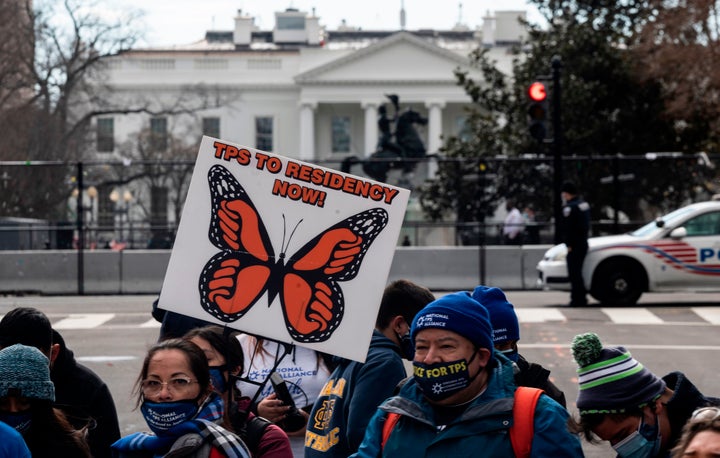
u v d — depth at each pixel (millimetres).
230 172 4742
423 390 3732
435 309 3732
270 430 4441
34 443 4285
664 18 36844
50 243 27000
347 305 4664
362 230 4688
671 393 3936
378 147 41094
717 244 18609
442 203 26266
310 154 84938
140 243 27734
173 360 3963
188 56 86938
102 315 18453
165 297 4684
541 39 39312
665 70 37125
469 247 25016
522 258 24859
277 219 4719
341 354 4641
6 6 47156
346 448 4836
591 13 39656
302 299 4676
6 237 26391
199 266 4703
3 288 24891
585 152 37562
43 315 5078
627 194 25422
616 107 38875
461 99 82688
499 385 3760
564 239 18719
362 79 83375
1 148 46125
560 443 3635
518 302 20203
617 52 38375
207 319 4672
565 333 15172
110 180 28797
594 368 3887
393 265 25047
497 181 26031
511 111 39344
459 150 38562
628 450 3906
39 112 49094
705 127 38688
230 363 4629
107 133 67000
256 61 87875
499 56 82000
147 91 85500
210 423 3979
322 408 4949
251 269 4695
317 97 84438
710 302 19531
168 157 64312
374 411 4676
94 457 5418
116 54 53469
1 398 4195
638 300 20188
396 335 4965
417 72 82938
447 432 3678
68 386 5426
